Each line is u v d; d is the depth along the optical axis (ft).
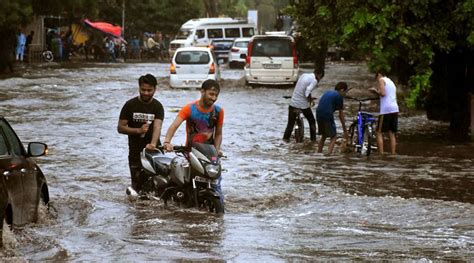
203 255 41.68
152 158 57.52
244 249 43.39
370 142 88.02
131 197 58.54
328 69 259.80
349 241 46.09
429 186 69.97
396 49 96.17
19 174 46.16
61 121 113.50
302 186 68.13
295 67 177.27
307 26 106.52
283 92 167.73
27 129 104.17
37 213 49.37
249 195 62.85
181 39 309.63
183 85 173.17
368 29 96.27
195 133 54.85
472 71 102.58
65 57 293.02
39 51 277.23
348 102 152.35
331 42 101.81
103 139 95.71
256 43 178.29
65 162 78.74
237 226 49.90
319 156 87.30
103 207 55.72
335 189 67.21
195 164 53.11
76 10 252.01
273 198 61.72
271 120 120.16
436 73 112.78
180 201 55.52
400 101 138.51
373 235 48.08
